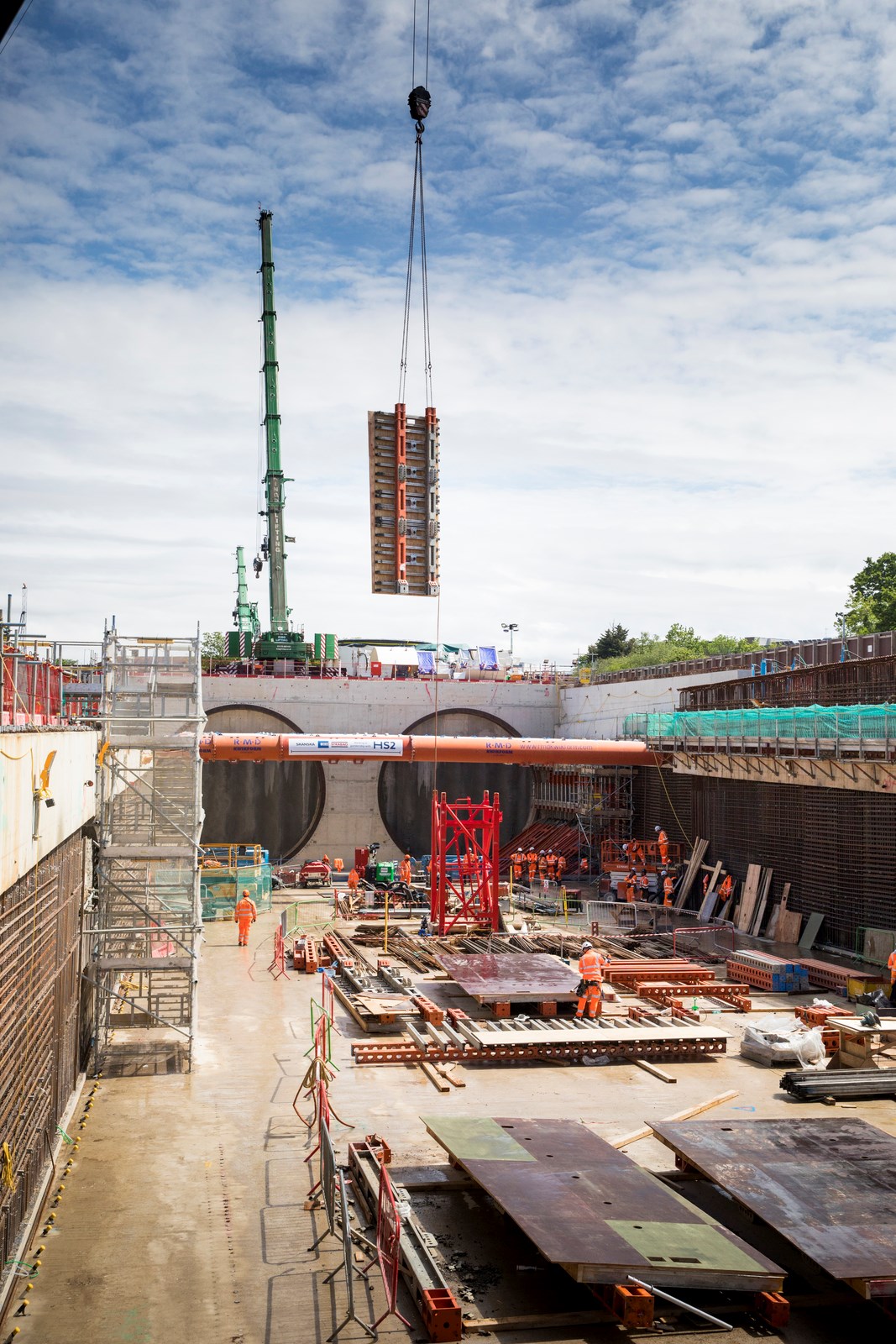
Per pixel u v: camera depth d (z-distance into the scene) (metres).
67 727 15.62
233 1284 10.88
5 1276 10.52
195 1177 13.62
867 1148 12.39
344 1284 10.94
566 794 47.72
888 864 28.27
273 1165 14.05
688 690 41.78
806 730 29.62
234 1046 20.08
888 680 29.86
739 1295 10.82
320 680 49.22
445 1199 12.92
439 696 50.84
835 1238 10.00
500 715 51.62
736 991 24.61
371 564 22.11
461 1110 16.48
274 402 60.44
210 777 48.09
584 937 31.75
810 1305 10.64
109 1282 10.87
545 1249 9.77
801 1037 19.73
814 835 31.69
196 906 20.23
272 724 48.78
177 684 21.05
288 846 48.50
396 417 22.11
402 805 49.66
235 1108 16.41
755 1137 12.78
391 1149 14.57
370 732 49.66
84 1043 18.34
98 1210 12.61
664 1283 9.75
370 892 39.59
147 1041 20.31
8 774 10.26
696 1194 13.11
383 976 25.73
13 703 13.48
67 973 15.83
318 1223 12.29
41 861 12.84
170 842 21.05
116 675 20.75
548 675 55.91
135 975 26.22
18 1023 11.32
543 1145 12.71
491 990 22.20
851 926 29.62
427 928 32.75
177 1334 9.91
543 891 40.62
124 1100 16.75
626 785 45.53
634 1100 17.17
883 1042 18.59
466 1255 11.48
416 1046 19.50
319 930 33.31
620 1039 19.66
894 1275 9.38
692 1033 20.11
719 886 37.09
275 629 60.25
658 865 40.16
